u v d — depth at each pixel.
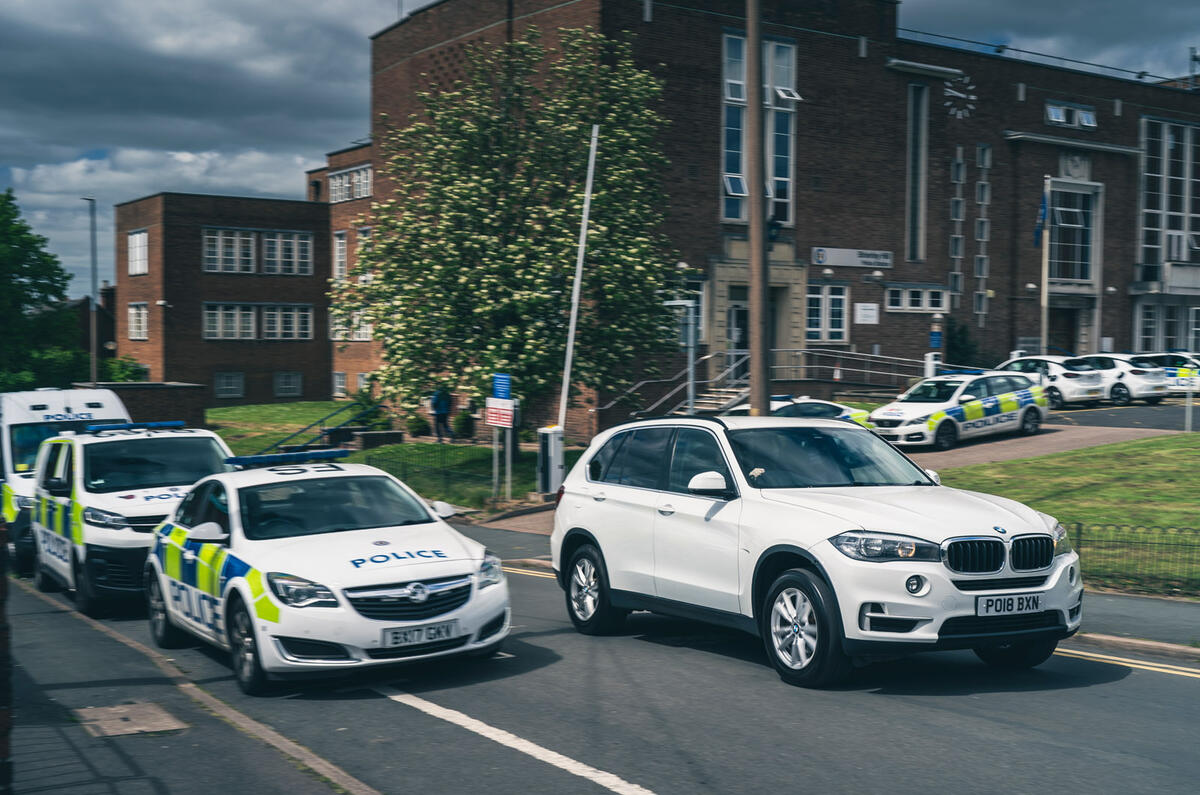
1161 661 8.88
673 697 7.73
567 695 7.87
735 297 36.31
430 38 39.06
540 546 17.91
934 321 39.81
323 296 61.56
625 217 26.48
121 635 11.28
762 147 13.39
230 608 8.48
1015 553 7.52
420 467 27.66
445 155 26.86
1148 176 48.62
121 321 61.47
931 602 7.25
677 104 34.06
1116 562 13.16
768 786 5.77
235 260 58.94
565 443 32.38
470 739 6.80
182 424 14.57
